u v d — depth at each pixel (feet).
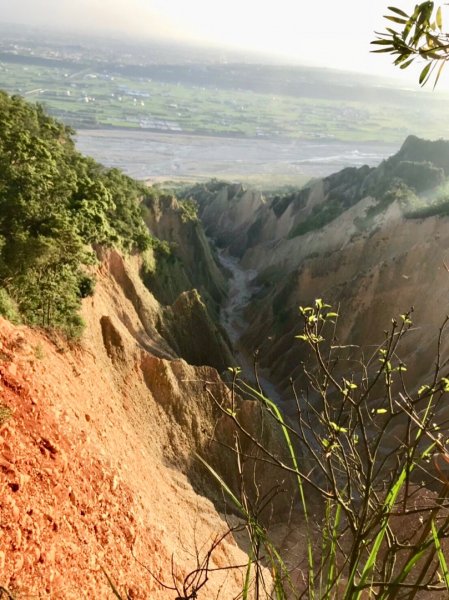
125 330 117.29
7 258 85.51
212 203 445.78
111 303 126.11
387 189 283.18
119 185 214.48
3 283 82.28
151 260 189.16
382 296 173.78
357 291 178.70
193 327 161.17
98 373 86.53
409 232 211.00
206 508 82.79
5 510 40.22
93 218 132.57
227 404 64.95
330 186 368.89
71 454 53.06
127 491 58.39
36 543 40.96
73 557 44.01
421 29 12.28
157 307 152.15
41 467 47.32
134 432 87.40
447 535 12.41
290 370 176.65
